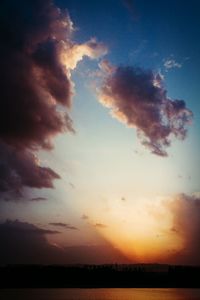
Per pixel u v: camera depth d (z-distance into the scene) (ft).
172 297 517.14
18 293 561.84
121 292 629.10
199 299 473.26
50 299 456.45
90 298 486.38
